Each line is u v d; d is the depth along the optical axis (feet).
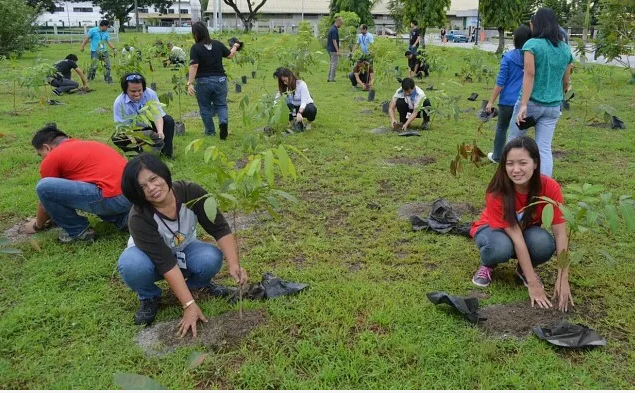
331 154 21.98
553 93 15.69
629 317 10.03
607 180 18.38
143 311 10.07
